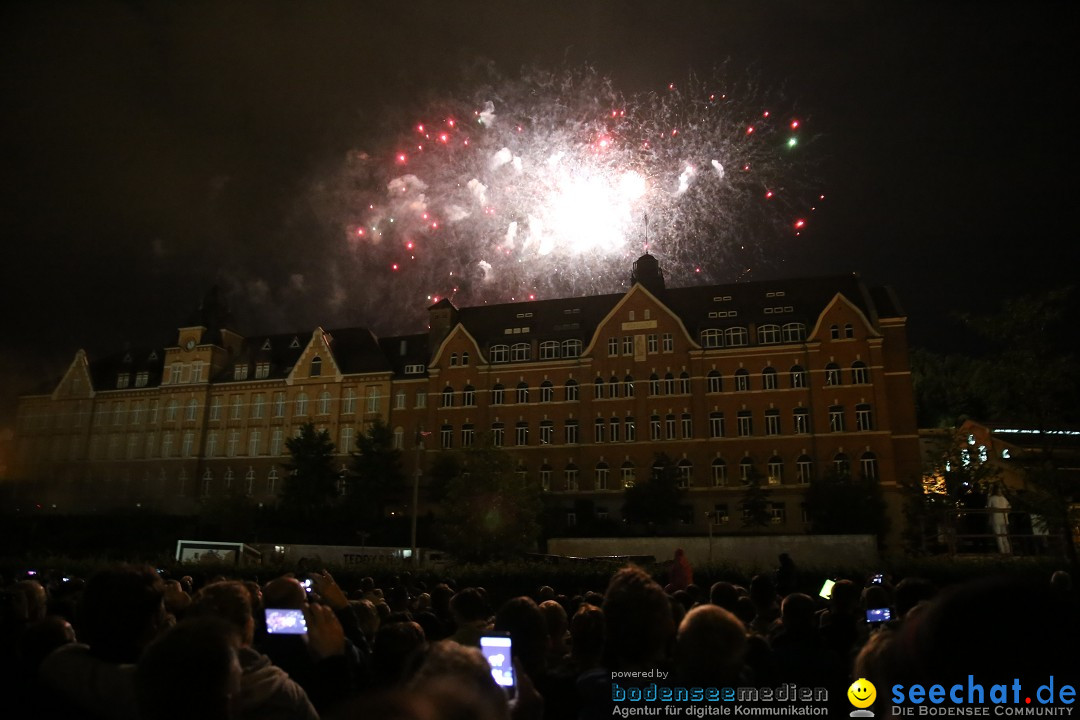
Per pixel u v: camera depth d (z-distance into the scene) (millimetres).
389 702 1847
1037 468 31328
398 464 71688
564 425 72250
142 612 5023
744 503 61812
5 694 5375
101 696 4617
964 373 84562
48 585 18047
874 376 65000
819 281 73062
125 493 84750
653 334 71625
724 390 68562
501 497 56469
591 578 30500
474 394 75625
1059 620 2418
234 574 31672
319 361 83062
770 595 10148
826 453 64500
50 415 90750
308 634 6621
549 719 6230
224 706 3482
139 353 93000
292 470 72625
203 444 83812
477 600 8250
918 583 8648
